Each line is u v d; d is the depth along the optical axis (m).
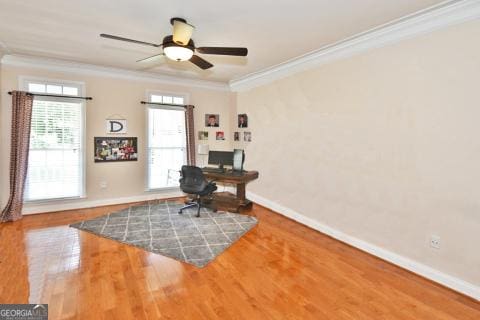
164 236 3.44
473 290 2.26
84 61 4.21
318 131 3.76
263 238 3.49
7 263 2.67
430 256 2.55
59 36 3.19
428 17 2.45
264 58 3.94
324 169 3.68
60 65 4.22
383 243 2.96
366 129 3.10
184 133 5.49
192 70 4.71
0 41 3.38
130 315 1.96
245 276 2.54
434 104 2.48
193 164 5.48
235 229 3.75
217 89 5.82
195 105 5.60
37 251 2.95
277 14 2.56
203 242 3.28
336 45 3.32
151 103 5.02
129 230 3.61
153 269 2.62
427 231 2.57
